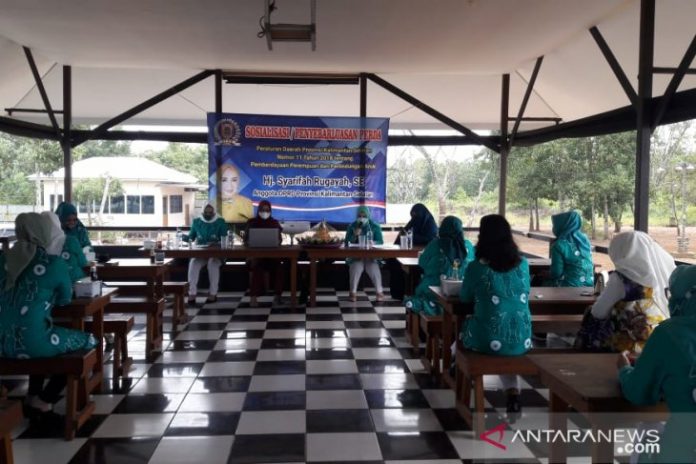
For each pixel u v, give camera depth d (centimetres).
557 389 198
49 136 719
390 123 828
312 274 640
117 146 1167
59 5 484
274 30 436
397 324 562
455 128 788
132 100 791
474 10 489
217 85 750
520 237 841
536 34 564
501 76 777
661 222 680
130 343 490
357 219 706
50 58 689
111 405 340
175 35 577
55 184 965
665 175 677
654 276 267
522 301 302
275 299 672
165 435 298
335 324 561
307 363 430
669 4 452
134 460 270
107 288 380
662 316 268
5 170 991
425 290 427
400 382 386
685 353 153
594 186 848
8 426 188
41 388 321
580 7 482
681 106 440
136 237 830
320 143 775
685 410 153
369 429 307
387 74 767
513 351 297
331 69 741
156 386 375
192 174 1180
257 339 501
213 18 518
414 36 575
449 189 1103
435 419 322
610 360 220
